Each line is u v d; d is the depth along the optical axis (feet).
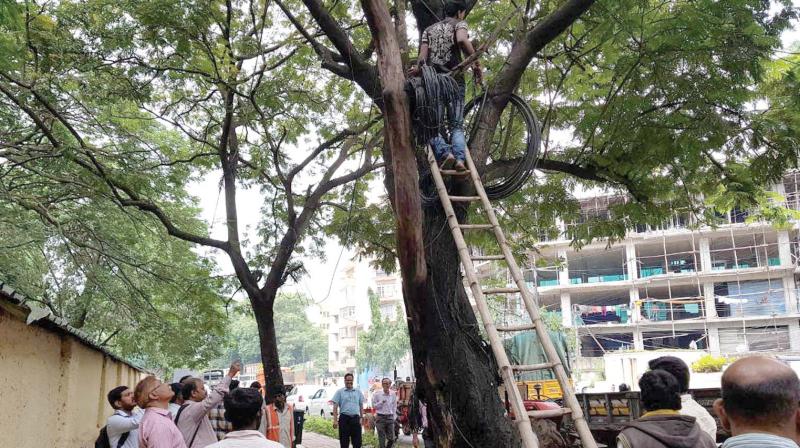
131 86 30.68
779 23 22.22
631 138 23.57
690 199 31.24
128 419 19.98
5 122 35.17
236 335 247.70
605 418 30.76
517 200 33.88
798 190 96.89
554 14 17.87
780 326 109.91
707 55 21.94
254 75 29.60
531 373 42.04
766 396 7.12
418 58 17.49
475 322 16.43
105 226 44.70
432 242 16.20
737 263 116.67
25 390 24.44
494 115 18.04
